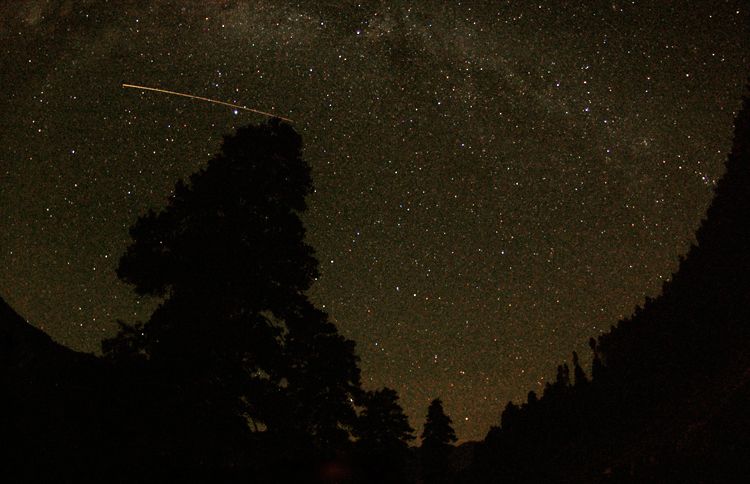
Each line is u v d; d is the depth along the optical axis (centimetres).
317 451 1259
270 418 1248
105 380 1105
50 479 832
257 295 1305
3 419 879
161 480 959
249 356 1285
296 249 1362
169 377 1182
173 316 1255
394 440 1346
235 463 1158
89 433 980
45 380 1031
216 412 1197
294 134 1426
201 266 1276
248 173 1362
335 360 1334
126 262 1303
